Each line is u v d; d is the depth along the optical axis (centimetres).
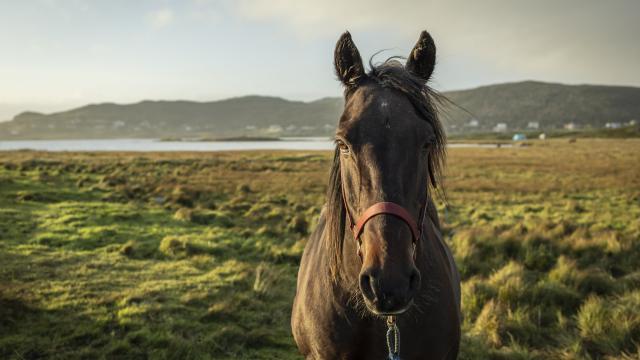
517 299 541
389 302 150
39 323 471
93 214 1069
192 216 1088
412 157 173
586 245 793
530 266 723
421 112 186
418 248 197
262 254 798
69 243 816
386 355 205
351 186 181
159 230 951
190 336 462
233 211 1234
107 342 442
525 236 843
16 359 402
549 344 456
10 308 494
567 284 607
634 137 11038
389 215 161
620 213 1306
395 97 183
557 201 1596
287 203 1414
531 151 5378
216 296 576
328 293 212
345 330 205
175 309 527
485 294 553
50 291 559
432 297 205
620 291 573
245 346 456
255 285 605
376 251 157
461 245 803
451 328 216
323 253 230
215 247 814
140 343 441
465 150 5778
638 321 448
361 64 204
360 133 176
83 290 572
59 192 1340
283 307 557
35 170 1953
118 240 854
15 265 659
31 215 1020
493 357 430
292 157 3678
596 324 461
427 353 208
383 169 168
